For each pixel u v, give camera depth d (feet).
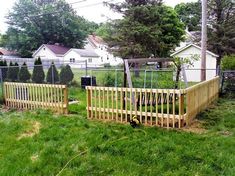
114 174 11.85
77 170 12.33
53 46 142.31
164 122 19.34
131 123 19.21
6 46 150.71
